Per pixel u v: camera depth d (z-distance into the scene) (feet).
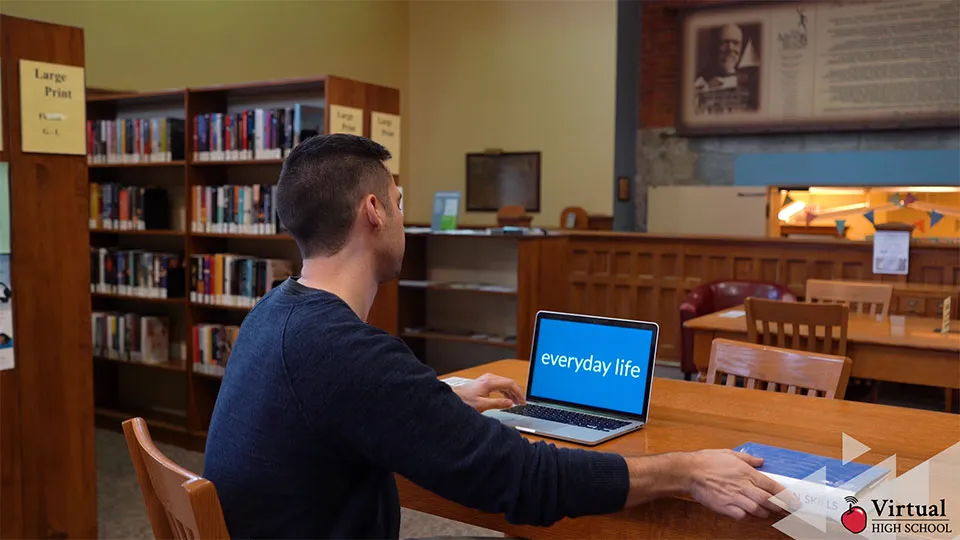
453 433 4.05
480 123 33.30
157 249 17.89
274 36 26.91
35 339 10.15
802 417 6.73
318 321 4.21
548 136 31.96
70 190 10.43
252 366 4.30
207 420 16.75
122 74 21.61
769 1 30.17
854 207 32.71
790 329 12.42
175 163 16.22
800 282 20.21
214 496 3.95
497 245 18.76
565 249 19.80
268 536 4.20
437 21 33.91
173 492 4.21
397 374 4.06
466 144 33.63
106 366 18.66
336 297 4.39
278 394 4.13
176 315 17.62
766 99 30.60
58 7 19.72
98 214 17.66
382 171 4.70
